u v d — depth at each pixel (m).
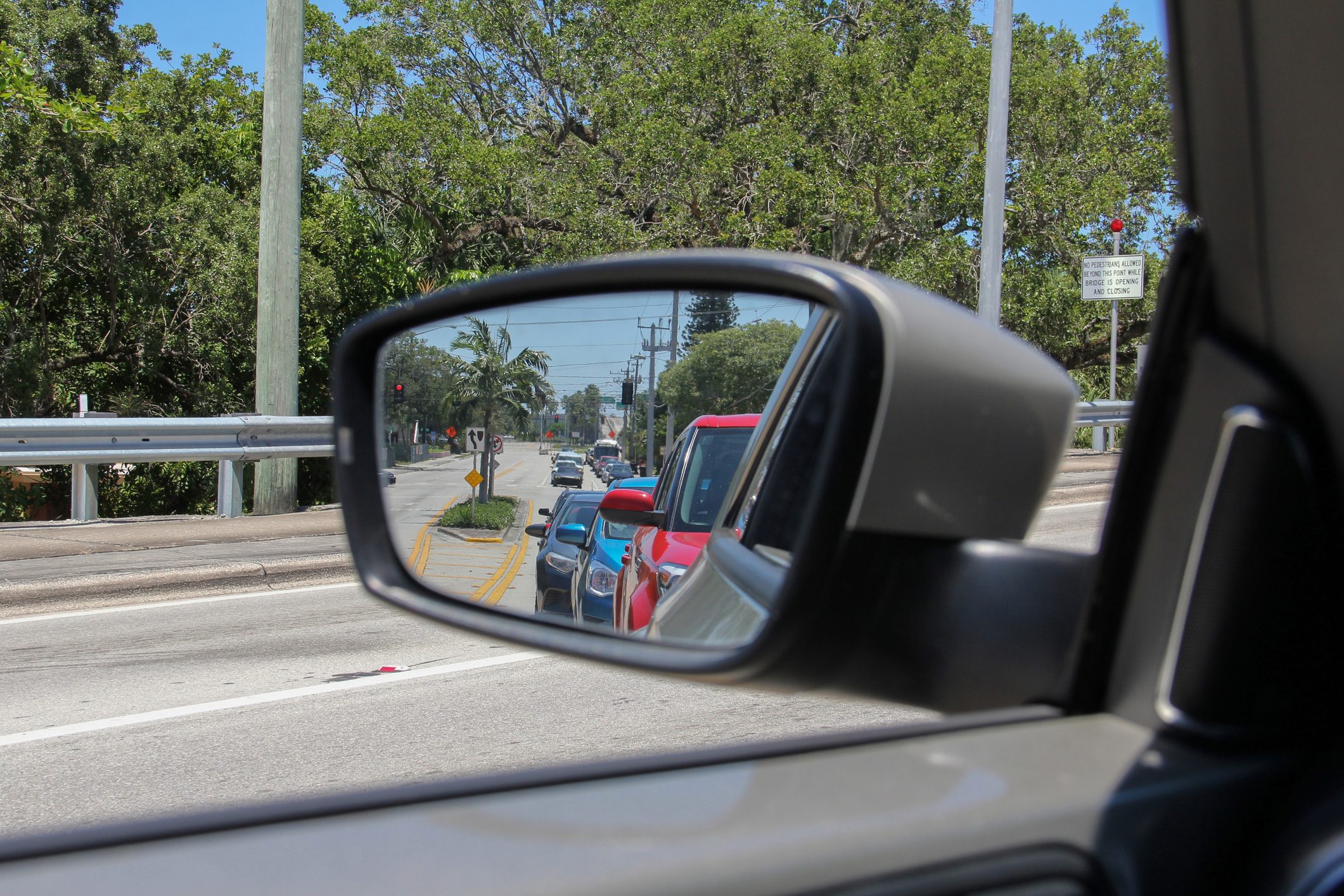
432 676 5.72
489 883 0.87
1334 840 1.05
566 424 2.44
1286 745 1.15
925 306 1.23
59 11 22.62
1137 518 1.16
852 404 1.16
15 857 0.92
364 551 2.02
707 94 25.22
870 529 1.17
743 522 2.43
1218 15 1.00
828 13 30.64
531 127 32.19
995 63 13.40
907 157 23.48
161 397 26.06
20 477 21.09
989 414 1.21
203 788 3.88
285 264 12.89
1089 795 1.07
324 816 1.00
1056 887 1.01
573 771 1.11
